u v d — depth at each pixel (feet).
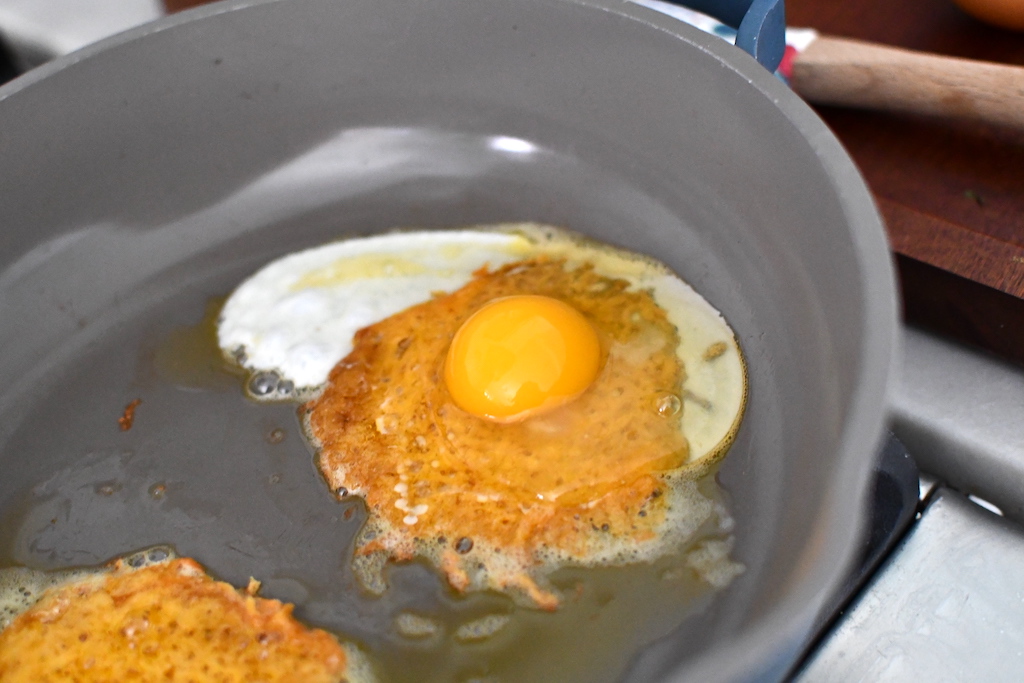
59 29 1.66
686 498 1.27
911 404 1.37
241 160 1.48
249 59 1.42
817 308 1.22
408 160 1.50
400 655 1.22
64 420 1.37
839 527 1.04
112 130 1.40
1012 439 1.34
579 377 1.32
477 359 1.32
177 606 1.25
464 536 1.27
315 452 1.33
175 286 1.45
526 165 1.48
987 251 1.34
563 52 1.38
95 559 1.28
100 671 1.22
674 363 1.33
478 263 1.44
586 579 1.24
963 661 1.24
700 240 1.39
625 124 1.40
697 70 1.30
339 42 1.42
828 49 1.45
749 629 1.03
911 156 1.43
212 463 1.33
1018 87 1.36
